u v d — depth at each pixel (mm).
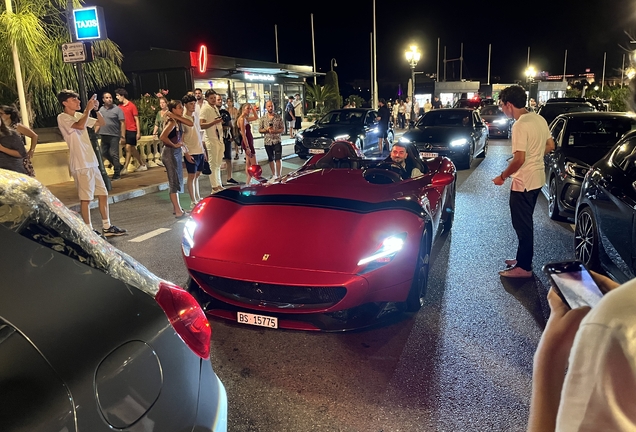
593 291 885
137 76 18000
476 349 3459
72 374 1208
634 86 1098
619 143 4637
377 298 3439
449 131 12531
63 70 12102
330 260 3416
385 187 4473
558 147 7320
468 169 12414
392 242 3535
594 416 722
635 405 703
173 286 1767
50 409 1135
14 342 1176
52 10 11875
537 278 4809
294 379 3102
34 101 12195
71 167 6000
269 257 3484
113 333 1366
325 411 2775
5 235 1355
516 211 4664
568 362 817
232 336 3670
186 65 17031
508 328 3775
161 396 1415
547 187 7629
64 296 1343
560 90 40375
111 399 1262
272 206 4043
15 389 1120
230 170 10383
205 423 1601
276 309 3400
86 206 6105
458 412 2756
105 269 1615
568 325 869
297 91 25094
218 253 3607
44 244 1560
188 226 3986
